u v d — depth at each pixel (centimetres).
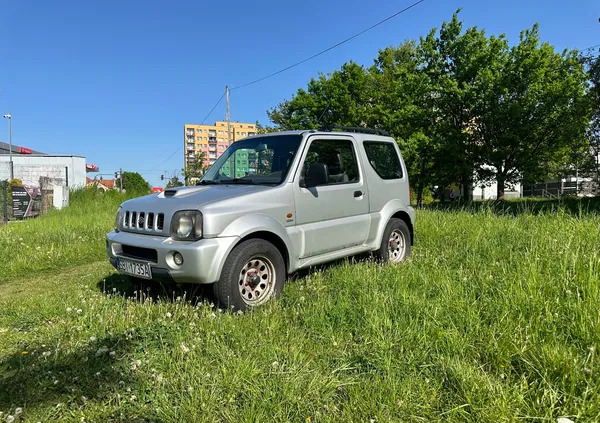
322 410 238
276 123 3253
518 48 1988
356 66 2502
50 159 5103
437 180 2230
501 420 216
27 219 1505
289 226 442
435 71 2164
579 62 1853
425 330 314
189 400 242
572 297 337
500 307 335
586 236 555
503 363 268
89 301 432
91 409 247
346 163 523
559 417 215
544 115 1934
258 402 240
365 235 532
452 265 513
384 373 268
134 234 430
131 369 284
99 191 1939
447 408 231
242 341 317
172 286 461
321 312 363
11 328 390
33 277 641
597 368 247
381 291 407
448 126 2106
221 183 494
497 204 1573
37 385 273
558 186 3105
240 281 399
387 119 2325
